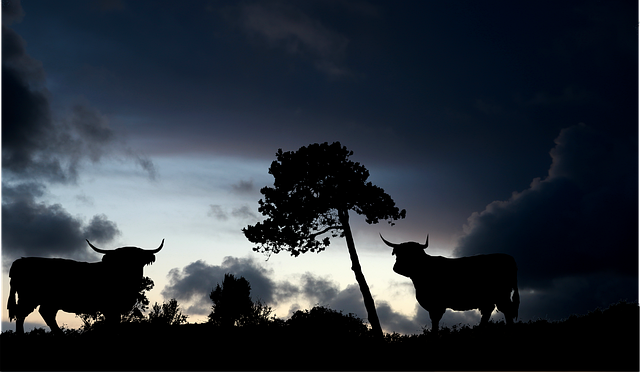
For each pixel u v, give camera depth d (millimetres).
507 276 17031
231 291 24828
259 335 15570
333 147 21656
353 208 21922
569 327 13828
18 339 14461
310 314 16906
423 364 12148
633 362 10891
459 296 17109
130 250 16484
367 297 19969
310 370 12008
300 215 21172
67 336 14891
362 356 13453
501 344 12938
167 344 14273
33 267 15492
